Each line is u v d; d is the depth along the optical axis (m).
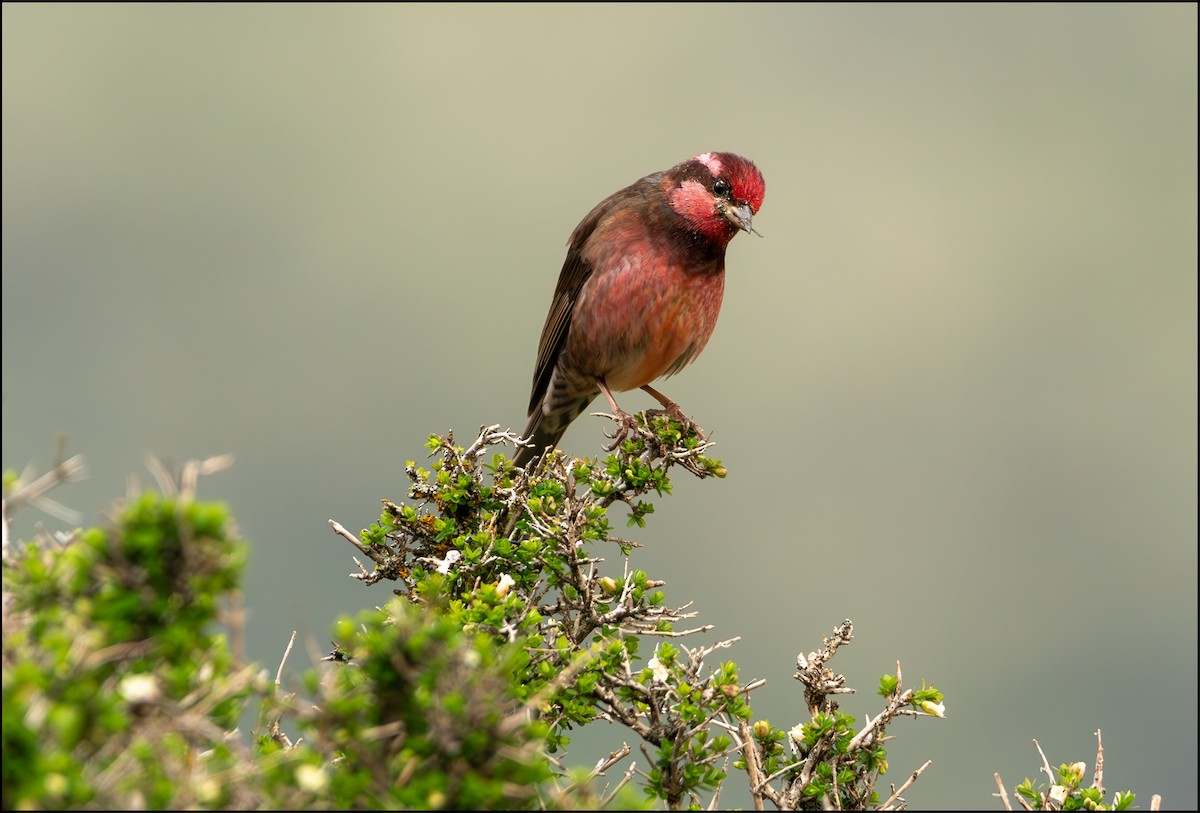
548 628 6.19
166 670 3.92
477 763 4.06
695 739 5.82
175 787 3.77
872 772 5.98
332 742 4.08
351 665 5.37
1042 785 5.91
